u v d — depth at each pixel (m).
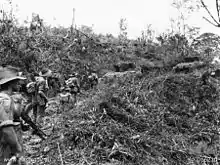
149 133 7.84
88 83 13.26
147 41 19.77
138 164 6.52
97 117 7.72
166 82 10.84
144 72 13.45
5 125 2.91
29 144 7.14
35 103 8.75
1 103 3.03
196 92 10.55
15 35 15.30
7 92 3.30
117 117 7.93
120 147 6.75
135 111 8.55
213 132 8.57
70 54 16.73
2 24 15.39
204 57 14.59
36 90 8.85
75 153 6.59
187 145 7.81
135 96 9.47
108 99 8.54
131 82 10.54
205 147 7.66
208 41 15.30
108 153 6.64
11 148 3.00
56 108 10.06
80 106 8.59
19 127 3.90
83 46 17.83
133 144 7.00
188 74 11.76
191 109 9.77
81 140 6.96
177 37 17.06
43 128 8.12
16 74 3.40
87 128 7.23
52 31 19.38
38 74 12.72
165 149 7.35
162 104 9.62
